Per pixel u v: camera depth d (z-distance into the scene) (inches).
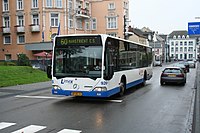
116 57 536.7
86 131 300.4
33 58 1815.9
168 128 316.5
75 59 486.3
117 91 541.6
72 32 1918.1
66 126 321.7
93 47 479.8
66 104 476.4
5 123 337.1
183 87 772.0
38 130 304.2
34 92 660.1
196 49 5556.1
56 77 494.6
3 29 1932.8
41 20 1802.4
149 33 3826.3
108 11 2172.7
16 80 874.8
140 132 298.2
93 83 472.7
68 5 1867.6
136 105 467.2
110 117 371.2
